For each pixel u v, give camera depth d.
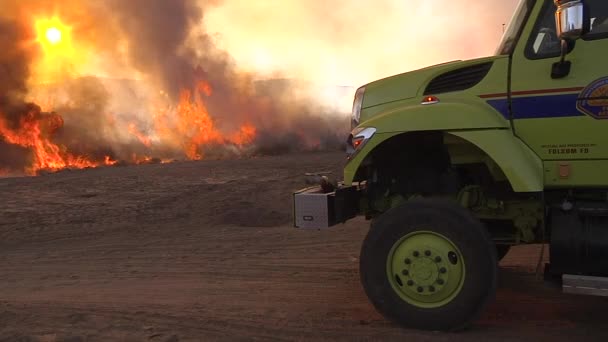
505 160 4.31
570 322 4.65
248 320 5.01
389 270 4.56
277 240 8.91
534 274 6.15
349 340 4.40
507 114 4.43
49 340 4.62
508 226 5.00
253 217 11.54
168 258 8.07
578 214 4.29
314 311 5.19
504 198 4.82
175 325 4.95
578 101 4.22
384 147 5.05
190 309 5.43
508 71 4.45
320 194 5.04
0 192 16.28
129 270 7.45
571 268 4.27
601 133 4.18
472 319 4.36
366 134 4.74
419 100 4.86
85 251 8.93
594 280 4.08
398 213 4.53
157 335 4.70
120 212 12.55
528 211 4.75
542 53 4.36
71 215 12.27
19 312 5.50
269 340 4.50
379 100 5.08
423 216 4.44
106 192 15.81
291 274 6.69
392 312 4.54
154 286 6.50
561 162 4.31
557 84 4.28
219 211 12.37
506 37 4.85
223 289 6.18
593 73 4.18
